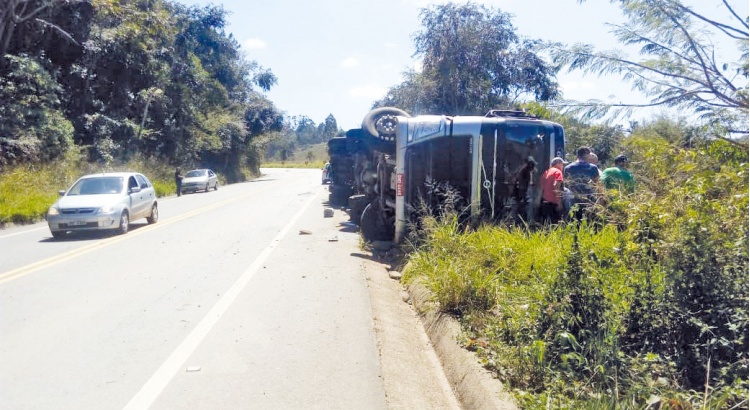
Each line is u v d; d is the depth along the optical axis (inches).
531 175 417.1
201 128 1977.1
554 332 209.0
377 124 515.2
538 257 299.3
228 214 841.5
